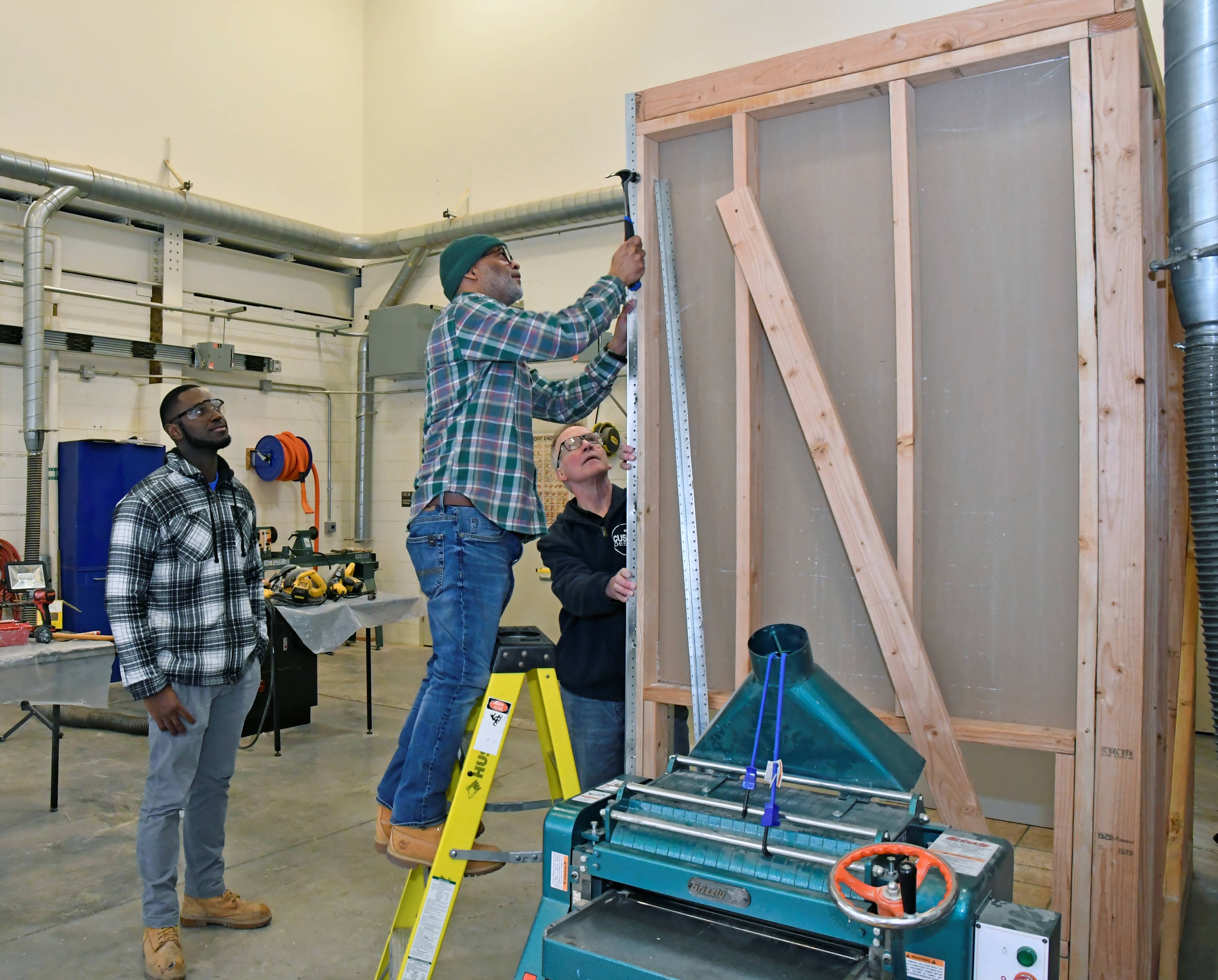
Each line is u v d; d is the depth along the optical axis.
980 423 1.78
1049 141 1.71
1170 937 2.16
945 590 1.81
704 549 2.06
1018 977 0.94
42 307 5.35
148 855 2.25
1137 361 1.58
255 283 6.86
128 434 6.04
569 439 2.37
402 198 7.33
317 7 7.22
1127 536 1.59
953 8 4.93
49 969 2.28
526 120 6.66
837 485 1.82
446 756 1.74
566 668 2.25
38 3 5.63
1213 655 1.66
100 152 5.92
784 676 1.26
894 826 1.12
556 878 1.23
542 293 6.50
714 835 1.13
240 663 2.32
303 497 6.91
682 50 5.93
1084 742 1.62
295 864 2.94
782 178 1.97
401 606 4.48
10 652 2.96
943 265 1.81
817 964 1.04
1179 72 1.66
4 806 3.45
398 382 7.21
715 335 2.06
